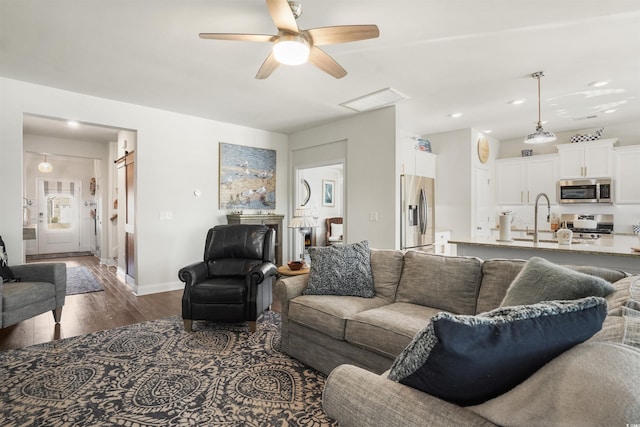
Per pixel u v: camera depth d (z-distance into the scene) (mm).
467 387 790
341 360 2076
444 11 2207
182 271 3021
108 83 3469
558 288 1373
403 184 4586
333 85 3527
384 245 4324
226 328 3072
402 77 3312
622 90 3666
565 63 2994
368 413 890
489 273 2041
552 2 2107
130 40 2588
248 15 2260
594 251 2611
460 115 4668
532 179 5797
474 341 716
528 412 691
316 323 2184
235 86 3561
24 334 2902
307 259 6836
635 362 657
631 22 2326
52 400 1905
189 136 4676
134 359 2426
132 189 4660
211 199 4902
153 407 1845
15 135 3361
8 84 3332
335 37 2062
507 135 5957
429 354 762
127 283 4914
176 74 3238
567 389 661
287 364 2355
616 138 4992
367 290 2453
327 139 5105
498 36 2523
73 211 8531
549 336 758
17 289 2789
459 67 3078
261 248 3549
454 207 5539
